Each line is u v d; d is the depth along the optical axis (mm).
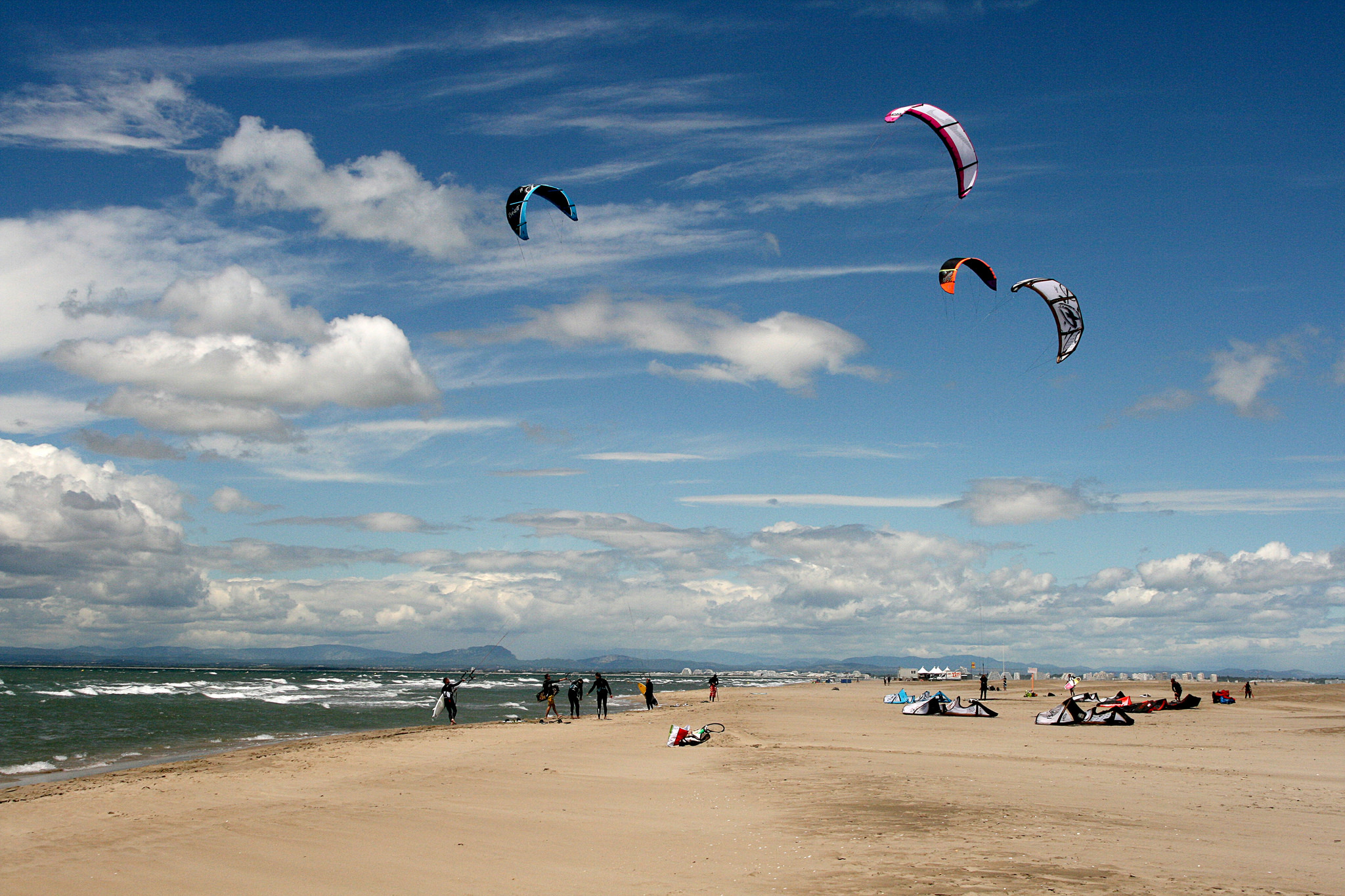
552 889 9820
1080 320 26000
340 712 51844
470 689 101125
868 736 30703
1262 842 12258
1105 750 25703
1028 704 59344
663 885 9922
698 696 81312
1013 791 17141
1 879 10406
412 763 21953
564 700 73812
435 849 12031
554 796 16812
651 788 18031
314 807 15297
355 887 10078
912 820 13883
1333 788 18109
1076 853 11281
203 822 13914
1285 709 48938
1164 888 9398
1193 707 48656
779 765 21766
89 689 84125
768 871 10461
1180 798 16312
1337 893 9352
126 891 9898
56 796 16750
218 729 37062
